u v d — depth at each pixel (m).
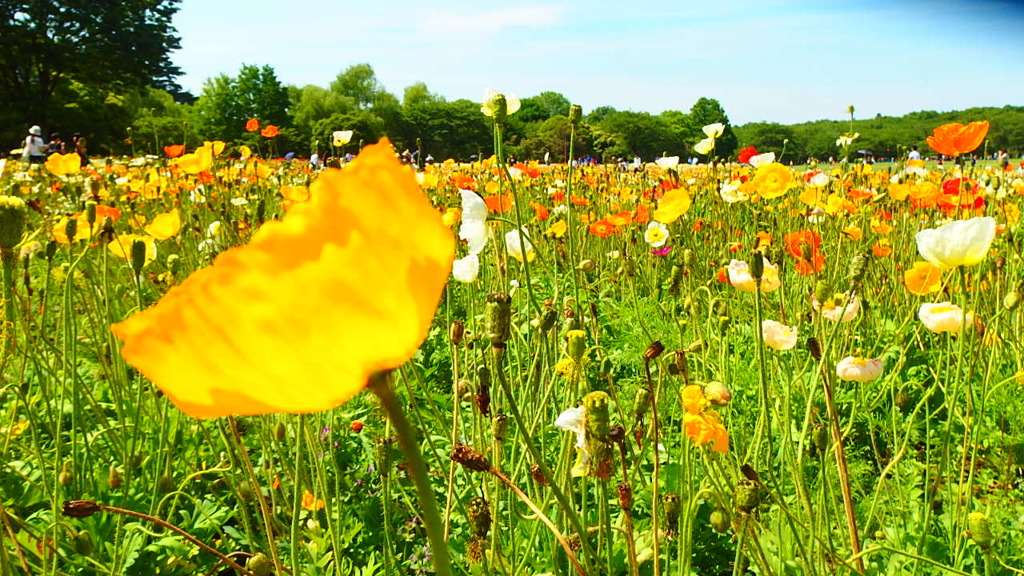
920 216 5.89
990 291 4.02
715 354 3.49
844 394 3.61
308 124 53.69
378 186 0.52
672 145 34.66
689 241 5.74
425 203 0.53
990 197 5.35
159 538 2.54
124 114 47.53
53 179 8.21
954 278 3.53
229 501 3.01
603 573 2.32
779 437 3.25
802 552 1.93
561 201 6.92
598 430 1.47
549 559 2.45
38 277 4.39
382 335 0.55
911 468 3.09
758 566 2.05
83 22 46.50
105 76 48.44
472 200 3.08
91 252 4.82
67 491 2.69
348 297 0.53
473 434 2.77
